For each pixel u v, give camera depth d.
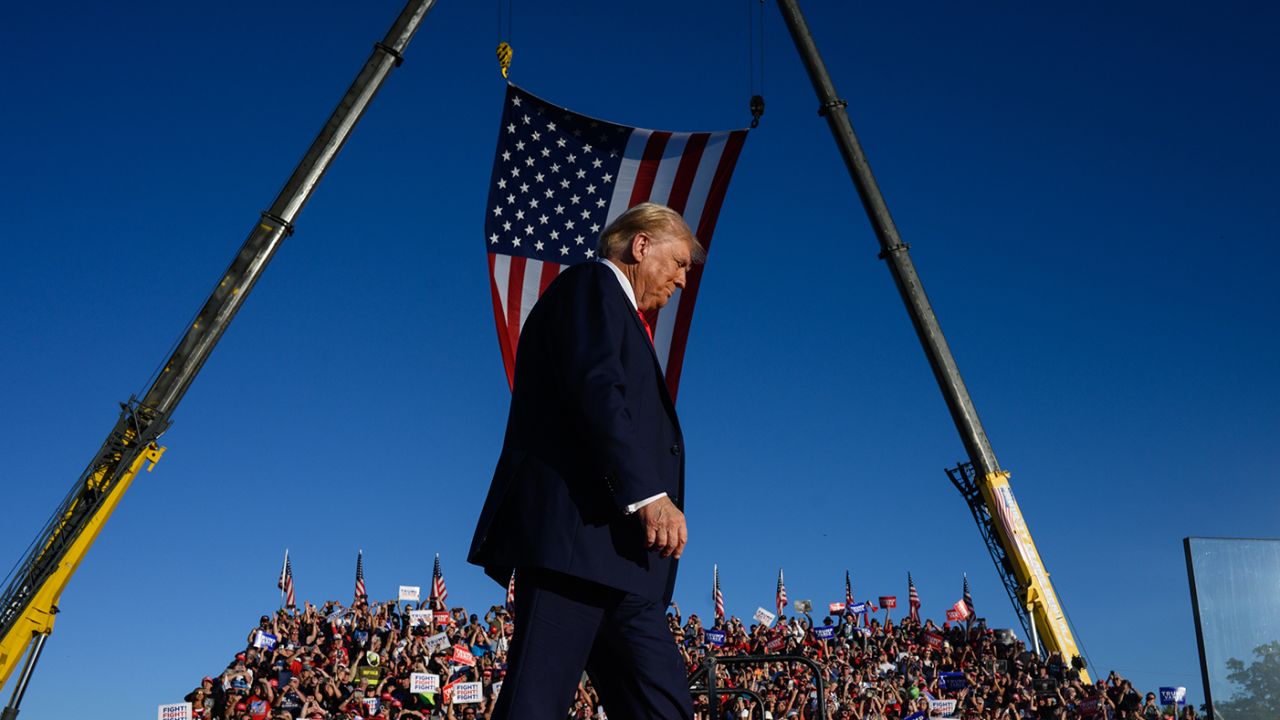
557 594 3.18
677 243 3.63
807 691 27.59
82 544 26.41
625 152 23.56
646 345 3.40
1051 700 30.59
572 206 23.12
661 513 3.11
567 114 23.06
